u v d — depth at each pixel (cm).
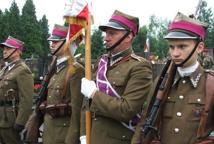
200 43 316
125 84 381
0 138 654
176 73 322
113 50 395
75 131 448
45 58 1209
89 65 406
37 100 515
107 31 392
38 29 4297
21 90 627
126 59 390
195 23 311
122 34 388
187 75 315
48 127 481
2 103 639
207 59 754
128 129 382
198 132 300
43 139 491
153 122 319
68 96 471
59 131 471
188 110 308
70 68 458
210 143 303
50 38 504
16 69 641
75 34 431
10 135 640
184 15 314
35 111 522
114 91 382
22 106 624
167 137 315
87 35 418
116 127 382
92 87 384
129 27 390
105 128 385
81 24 421
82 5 423
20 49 660
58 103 473
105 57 409
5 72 654
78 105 452
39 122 525
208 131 304
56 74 493
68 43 438
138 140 334
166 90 321
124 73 383
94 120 394
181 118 309
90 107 388
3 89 637
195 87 310
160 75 327
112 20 391
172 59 316
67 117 472
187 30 308
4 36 4103
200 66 319
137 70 377
